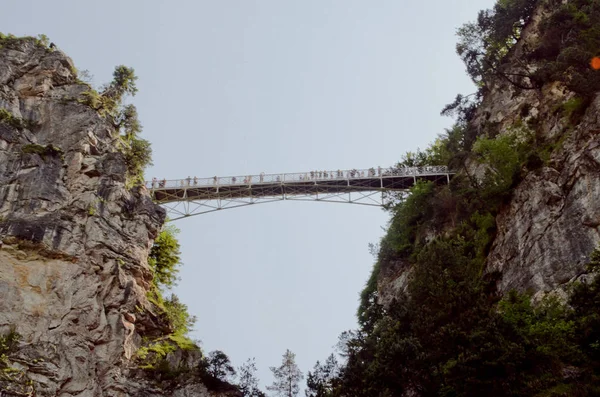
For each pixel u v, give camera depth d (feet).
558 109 178.50
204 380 167.02
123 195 175.52
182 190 228.22
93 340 151.23
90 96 190.70
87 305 153.48
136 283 168.25
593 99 163.94
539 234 153.17
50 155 171.73
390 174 229.66
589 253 137.59
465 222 184.24
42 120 182.91
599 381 104.83
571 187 151.94
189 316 197.67
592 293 116.47
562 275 140.36
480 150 184.65
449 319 128.77
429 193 212.84
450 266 143.33
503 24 222.69
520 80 214.69
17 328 144.15
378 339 141.69
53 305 150.10
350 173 232.32
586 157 150.71
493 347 110.42
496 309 142.72
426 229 203.00
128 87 206.49
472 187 190.70
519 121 196.54
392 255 213.87
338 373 149.28
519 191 168.35
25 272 151.43
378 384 126.62
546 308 128.98
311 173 231.50
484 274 162.91
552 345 113.19
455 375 112.68
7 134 172.14
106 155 179.83
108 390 148.46
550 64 179.22
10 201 161.58
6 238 152.35
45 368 140.36
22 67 190.90
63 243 157.58
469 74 224.53
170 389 160.97
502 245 163.53
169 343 175.22
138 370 159.22
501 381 108.99
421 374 122.52
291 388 180.55
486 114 226.38
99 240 162.81
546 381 107.96
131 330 160.45
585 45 171.73
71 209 164.96
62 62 196.54
